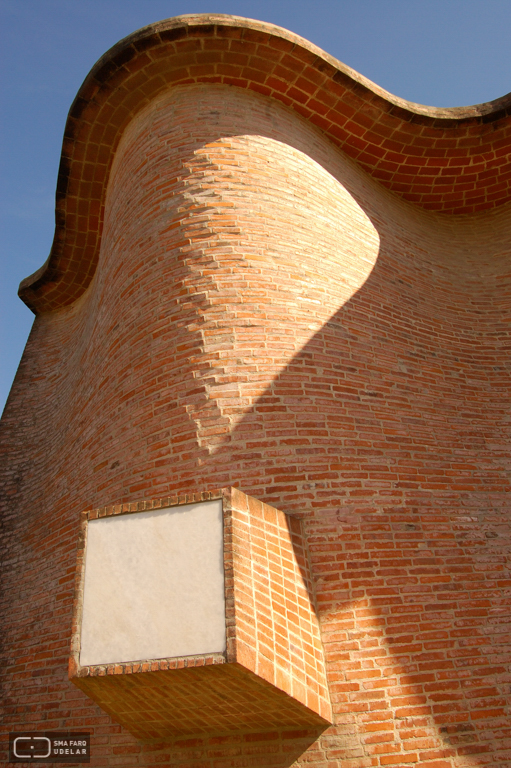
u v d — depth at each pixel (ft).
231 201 20.75
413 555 15.47
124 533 12.67
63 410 26.48
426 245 26.66
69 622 18.40
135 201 22.82
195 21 22.75
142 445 17.43
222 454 16.05
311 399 17.20
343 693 13.19
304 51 23.61
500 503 17.65
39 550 21.99
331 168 24.99
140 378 18.69
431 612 14.61
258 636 11.51
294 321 18.65
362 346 19.56
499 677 13.92
